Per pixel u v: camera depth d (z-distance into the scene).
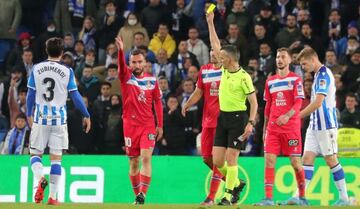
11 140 46.41
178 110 46.94
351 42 51.88
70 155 42.97
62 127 32.22
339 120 46.75
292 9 54.59
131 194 42.69
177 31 54.31
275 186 42.12
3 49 55.28
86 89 49.34
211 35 35.09
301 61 34.59
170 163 42.88
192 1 54.88
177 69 50.56
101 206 30.42
